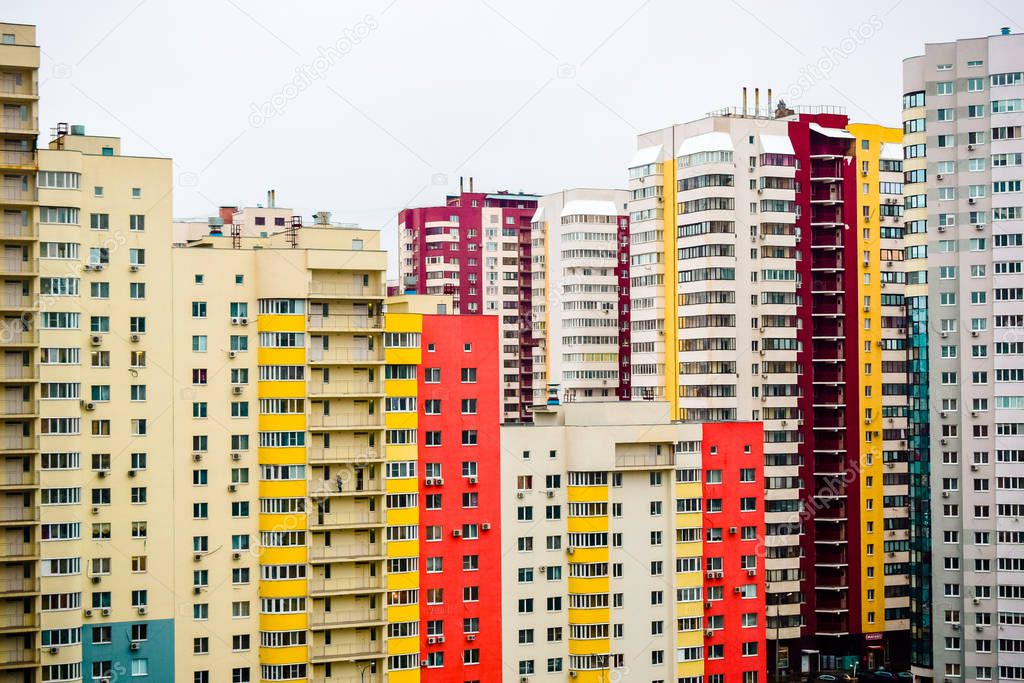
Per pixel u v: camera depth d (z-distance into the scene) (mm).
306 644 112938
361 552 116312
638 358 185250
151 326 110062
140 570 108500
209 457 111438
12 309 104062
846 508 172875
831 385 175875
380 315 117812
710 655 129750
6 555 103188
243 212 179500
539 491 123875
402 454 118000
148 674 108312
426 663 117625
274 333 114062
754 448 133500
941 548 146375
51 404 104375
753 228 172750
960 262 147625
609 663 124562
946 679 145125
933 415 148250
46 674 102938
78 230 106625
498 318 122812
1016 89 146000
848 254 178625
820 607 170500
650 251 181875
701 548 130125
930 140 149875
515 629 121875
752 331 171500
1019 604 142000
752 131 174000
